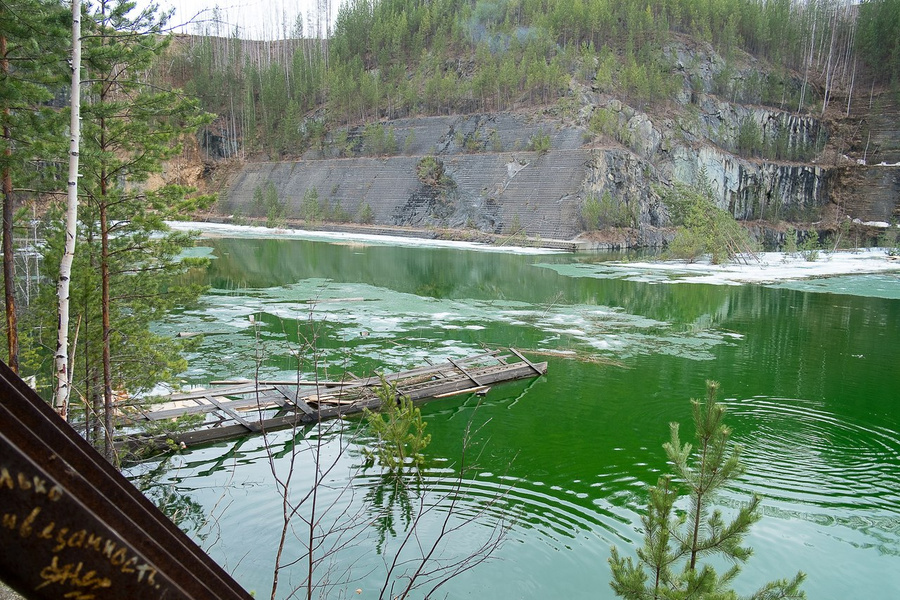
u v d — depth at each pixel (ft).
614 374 69.31
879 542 35.68
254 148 355.56
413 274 147.13
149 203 43.62
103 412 43.88
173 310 95.30
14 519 3.27
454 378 64.28
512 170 265.75
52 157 38.63
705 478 23.24
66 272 30.73
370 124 320.09
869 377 69.77
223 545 33.22
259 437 48.83
